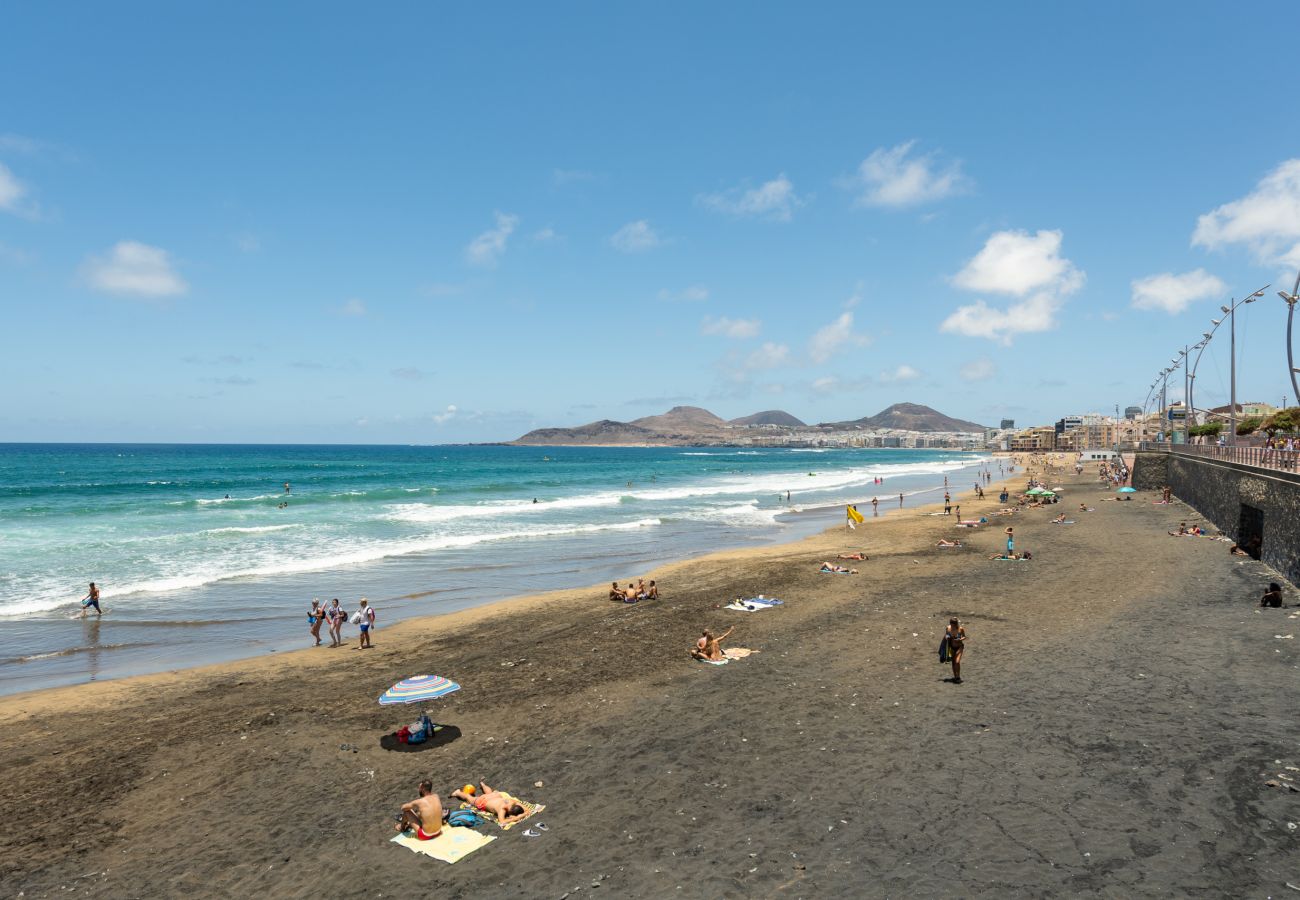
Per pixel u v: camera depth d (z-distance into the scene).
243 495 74.31
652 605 26.64
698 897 8.98
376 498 74.81
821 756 12.95
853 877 9.27
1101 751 12.57
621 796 11.80
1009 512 57.12
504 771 13.00
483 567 35.59
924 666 17.91
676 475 130.50
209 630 24.23
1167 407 90.38
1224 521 38.25
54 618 25.50
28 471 119.12
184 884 9.87
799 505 70.31
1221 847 9.52
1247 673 16.11
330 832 11.10
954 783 11.68
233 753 14.24
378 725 15.55
